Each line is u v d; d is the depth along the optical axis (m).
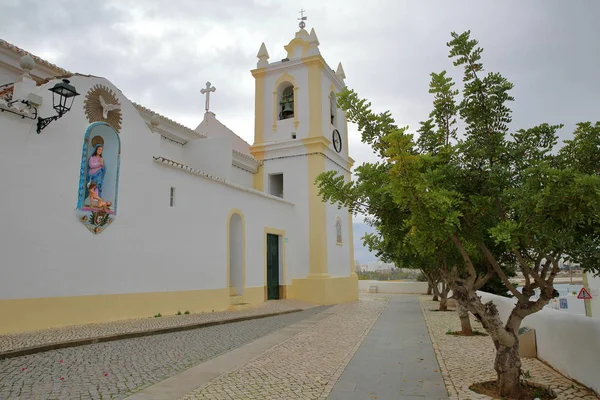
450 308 21.47
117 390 6.38
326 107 26.28
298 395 6.48
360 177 7.27
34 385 6.37
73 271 11.32
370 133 7.51
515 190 6.00
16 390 6.11
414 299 28.94
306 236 23.75
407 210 7.17
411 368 8.22
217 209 17.41
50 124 10.96
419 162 6.07
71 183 11.43
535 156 6.98
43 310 10.52
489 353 9.64
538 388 6.72
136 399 6.07
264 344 10.55
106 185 12.52
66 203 11.25
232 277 19.09
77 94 10.45
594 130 6.37
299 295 23.14
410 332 12.86
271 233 21.78
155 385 6.77
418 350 9.99
